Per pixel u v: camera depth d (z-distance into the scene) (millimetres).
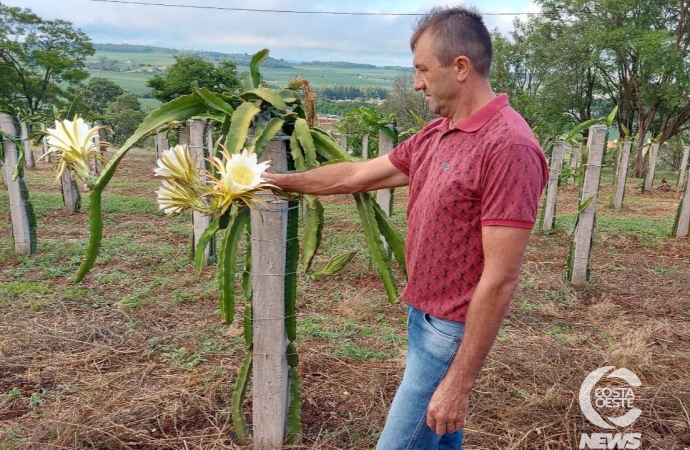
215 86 18406
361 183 1963
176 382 3041
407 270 1775
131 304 4168
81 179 1772
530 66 23578
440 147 1601
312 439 2564
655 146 13516
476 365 1517
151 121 1968
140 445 2498
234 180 1673
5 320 3818
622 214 9875
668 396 2982
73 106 7340
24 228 5309
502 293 1447
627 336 3727
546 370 3277
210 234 1978
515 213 1402
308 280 4969
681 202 7445
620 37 19453
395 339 3719
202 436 2551
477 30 1502
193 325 3881
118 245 5875
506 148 1414
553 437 2641
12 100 21781
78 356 3334
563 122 22344
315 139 2191
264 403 2348
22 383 3016
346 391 3012
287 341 2387
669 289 5078
